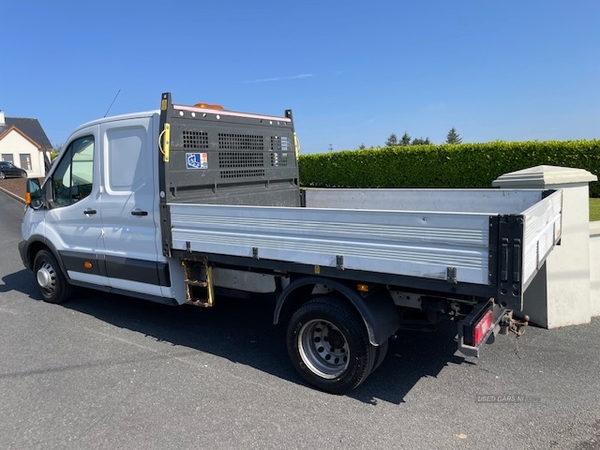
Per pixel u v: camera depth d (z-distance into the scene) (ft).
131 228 16.01
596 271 17.26
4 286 23.82
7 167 133.69
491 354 14.37
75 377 13.39
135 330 17.15
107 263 16.88
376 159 59.93
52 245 19.27
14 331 17.22
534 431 10.32
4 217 53.93
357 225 10.62
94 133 16.78
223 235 13.14
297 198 20.95
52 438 10.47
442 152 52.39
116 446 10.12
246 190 17.99
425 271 9.84
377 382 12.80
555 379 12.69
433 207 17.15
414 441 10.06
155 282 15.43
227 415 11.25
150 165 15.08
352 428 10.60
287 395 12.18
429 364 13.83
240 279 14.25
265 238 12.24
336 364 12.38
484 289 9.20
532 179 15.92
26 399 12.21
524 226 8.65
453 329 16.53
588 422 10.61
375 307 11.35
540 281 16.20
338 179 65.62
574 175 15.74
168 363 14.26
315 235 11.33
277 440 10.20
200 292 15.65
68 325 17.79
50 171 19.01
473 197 16.07
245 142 17.88
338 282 11.51
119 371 13.75
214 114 16.35
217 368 13.87
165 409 11.57
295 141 20.95
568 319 16.51
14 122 197.57
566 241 15.94
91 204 17.28
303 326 12.39
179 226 14.25
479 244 9.13
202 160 15.85
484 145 48.78
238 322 17.88
